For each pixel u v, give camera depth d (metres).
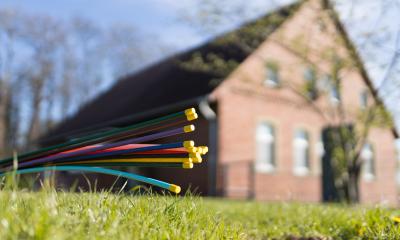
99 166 1.84
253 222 3.84
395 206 4.18
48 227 1.32
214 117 12.02
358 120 9.71
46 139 20.36
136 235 1.63
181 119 1.64
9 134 29.72
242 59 12.27
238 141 12.70
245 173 12.74
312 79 10.02
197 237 1.90
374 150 17.44
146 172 10.70
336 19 8.65
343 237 2.98
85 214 1.71
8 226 1.30
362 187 16.67
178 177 10.94
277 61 11.17
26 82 29.48
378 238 2.65
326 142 10.82
